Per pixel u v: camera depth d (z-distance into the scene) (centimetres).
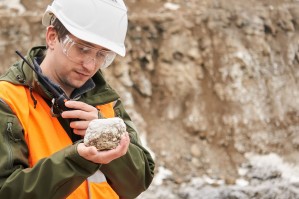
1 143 213
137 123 679
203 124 693
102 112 242
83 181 210
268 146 694
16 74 227
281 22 772
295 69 759
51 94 224
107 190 236
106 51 227
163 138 675
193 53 724
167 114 696
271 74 742
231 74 725
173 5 752
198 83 716
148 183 249
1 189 208
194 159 664
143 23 723
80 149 204
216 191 631
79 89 236
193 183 638
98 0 228
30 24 691
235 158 677
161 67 716
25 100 222
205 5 757
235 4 767
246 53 740
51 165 204
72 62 224
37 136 221
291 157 689
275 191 645
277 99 731
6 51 671
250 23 757
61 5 228
